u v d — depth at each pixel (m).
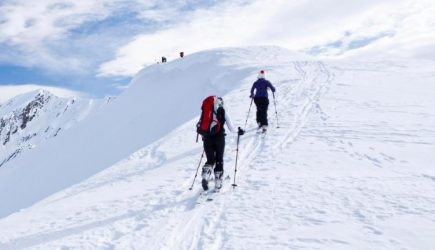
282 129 13.98
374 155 9.95
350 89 21.41
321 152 10.58
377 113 15.08
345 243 5.39
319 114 15.70
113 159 44.19
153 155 13.98
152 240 6.16
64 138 63.41
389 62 37.44
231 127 8.32
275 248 5.39
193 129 17.30
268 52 59.22
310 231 5.86
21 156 71.75
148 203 7.98
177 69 59.62
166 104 50.72
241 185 8.55
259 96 14.10
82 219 7.50
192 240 6.05
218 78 44.78
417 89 20.70
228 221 6.57
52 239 6.57
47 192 47.25
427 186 7.52
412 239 5.37
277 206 7.03
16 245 6.54
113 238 6.39
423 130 12.24
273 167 9.62
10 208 49.88
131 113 55.53
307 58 57.28
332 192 7.48
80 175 45.69
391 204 6.70
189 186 9.03
